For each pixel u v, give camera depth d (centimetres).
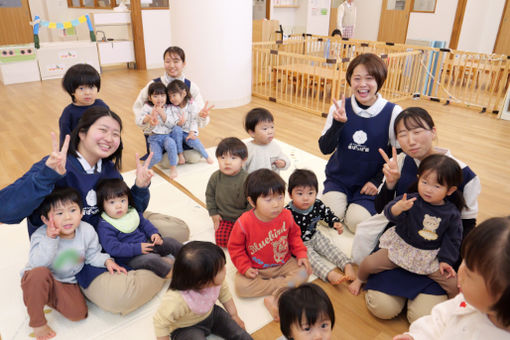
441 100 581
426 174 154
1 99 532
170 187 295
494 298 79
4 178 301
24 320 169
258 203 172
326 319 113
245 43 513
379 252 181
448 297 167
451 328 102
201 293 141
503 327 89
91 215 178
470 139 422
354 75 214
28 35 866
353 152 231
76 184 172
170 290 143
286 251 191
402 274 173
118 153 188
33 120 445
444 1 812
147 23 761
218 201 226
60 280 165
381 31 941
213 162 345
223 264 139
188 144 334
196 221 249
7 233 232
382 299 170
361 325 172
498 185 315
